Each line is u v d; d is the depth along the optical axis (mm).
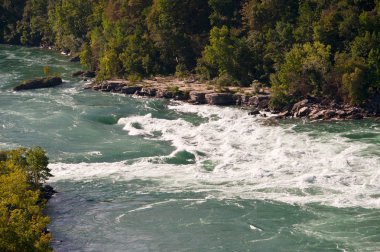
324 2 176750
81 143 125500
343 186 98438
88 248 81625
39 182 100750
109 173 107688
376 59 146375
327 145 119250
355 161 109250
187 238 84062
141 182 103312
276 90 150250
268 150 117812
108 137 130125
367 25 160375
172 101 161750
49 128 135250
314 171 105188
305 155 113438
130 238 84375
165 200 95688
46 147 122438
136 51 197250
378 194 94875
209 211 91438
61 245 82312
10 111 149125
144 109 153500
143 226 87750
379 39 152750
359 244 80562
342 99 147875
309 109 143000
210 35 184375
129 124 138250
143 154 118125
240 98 155500
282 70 152500
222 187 100125
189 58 198125
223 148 119688
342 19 166250
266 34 177625
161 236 84750
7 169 83562
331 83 149375
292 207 91625
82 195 98375
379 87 146875
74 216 91000
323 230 84562
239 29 194250
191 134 130875
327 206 91438
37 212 71438
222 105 155875
